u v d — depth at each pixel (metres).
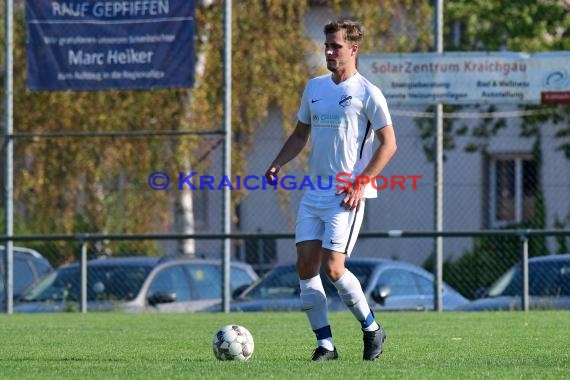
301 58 76.88
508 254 72.56
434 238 52.59
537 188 85.69
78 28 56.41
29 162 80.31
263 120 80.88
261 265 76.88
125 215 76.44
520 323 42.19
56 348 33.00
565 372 24.75
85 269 54.94
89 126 76.25
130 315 50.41
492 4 77.81
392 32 76.00
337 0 78.44
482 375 23.98
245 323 43.88
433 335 36.97
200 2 75.38
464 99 53.66
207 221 94.38
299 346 33.06
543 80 53.44
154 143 75.44
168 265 58.75
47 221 77.12
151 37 55.75
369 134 27.45
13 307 57.06
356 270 55.91
